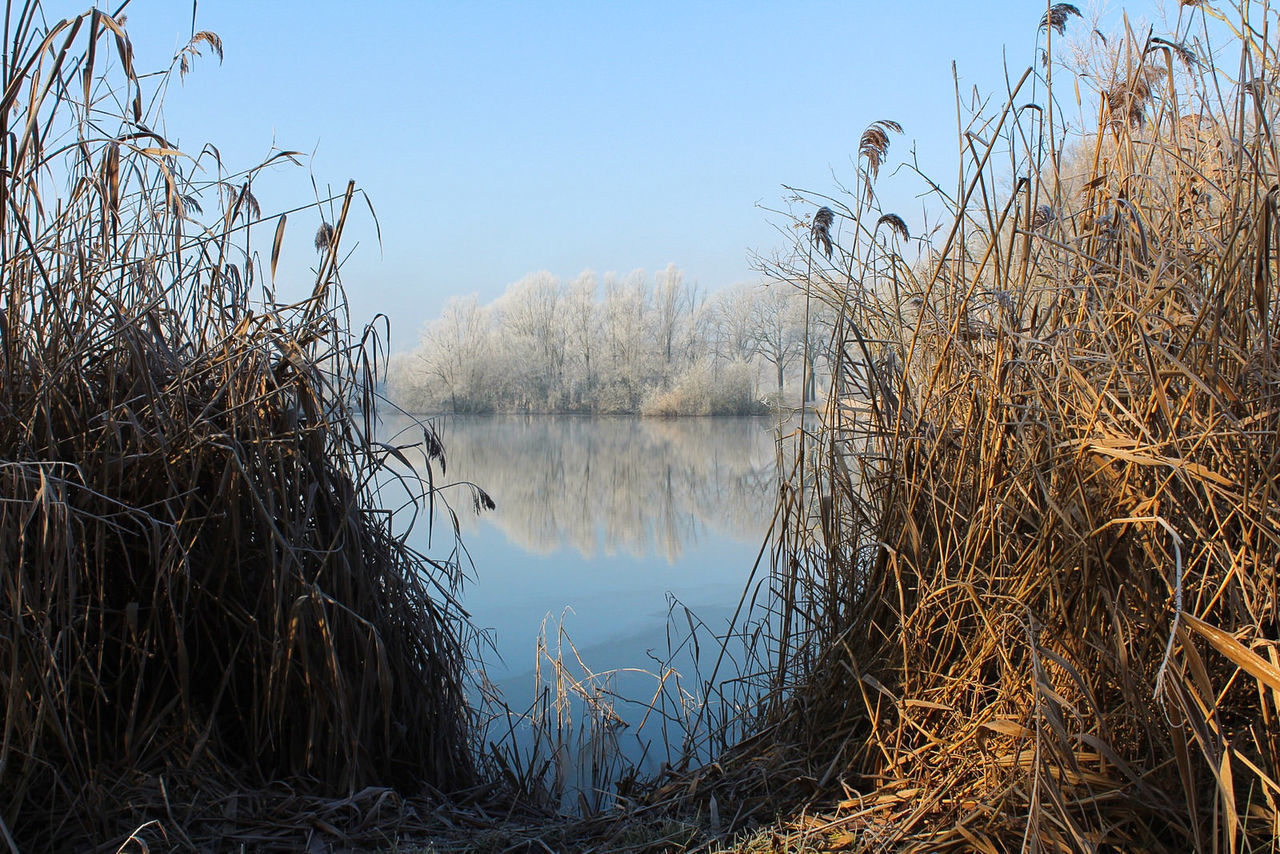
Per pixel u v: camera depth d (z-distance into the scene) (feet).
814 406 9.86
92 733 7.55
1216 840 5.13
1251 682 6.62
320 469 8.75
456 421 120.47
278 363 8.77
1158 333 7.01
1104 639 6.77
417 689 9.12
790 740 8.97
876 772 7.88
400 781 8.86
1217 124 7.53
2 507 6.81
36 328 7.84
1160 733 6.37
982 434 7.72
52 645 7.11
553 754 10.60
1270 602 5.90
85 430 7.85
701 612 18.44
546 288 153.28
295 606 7.77
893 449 8.75
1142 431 6.36
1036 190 7.77
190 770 7.54
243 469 7.64
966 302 7.84
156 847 6.73
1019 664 7.03
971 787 6.93
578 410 146.20
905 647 7.77
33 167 7.31
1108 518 6.76
